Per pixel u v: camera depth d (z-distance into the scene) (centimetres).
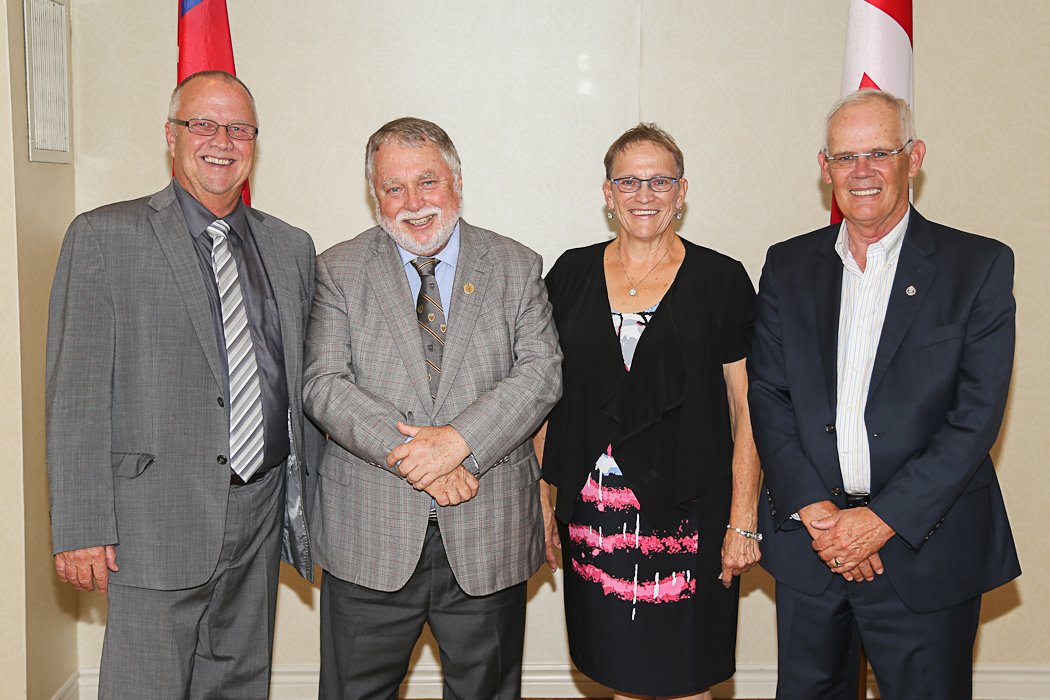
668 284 200
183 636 182
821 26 267
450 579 187
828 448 178
